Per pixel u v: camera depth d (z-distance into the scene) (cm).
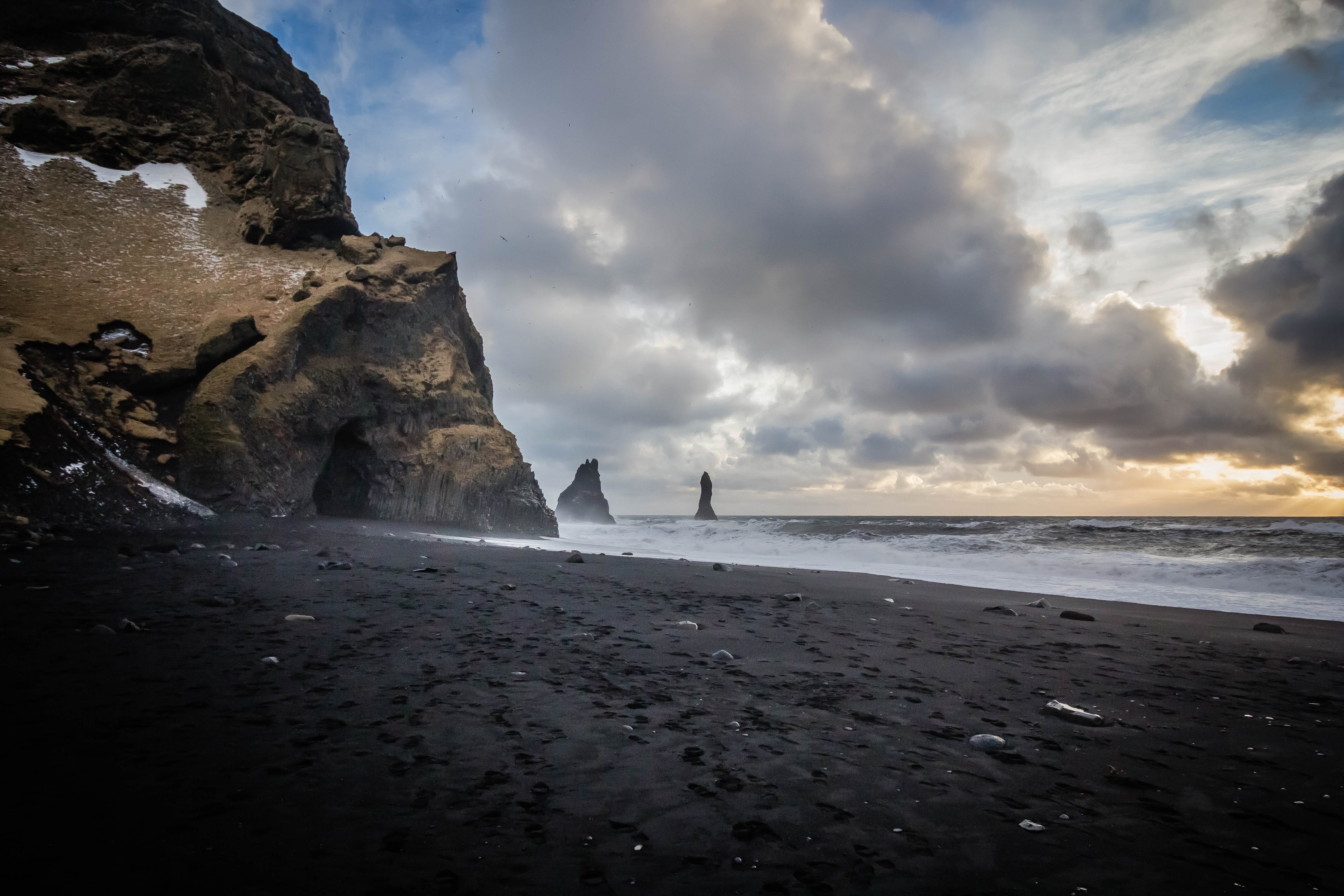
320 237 3172
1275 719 480
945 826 291
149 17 3769
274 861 234
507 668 532
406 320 3028
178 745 333
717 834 276
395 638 612
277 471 2120
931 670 607
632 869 245
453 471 2898
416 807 286
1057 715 468
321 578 940
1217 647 798
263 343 2286
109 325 2108
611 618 798
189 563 984
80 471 1509
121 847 235
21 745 321
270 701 412
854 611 983
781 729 419
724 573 1555
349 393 2577
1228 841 283
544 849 257
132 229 2766
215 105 3681
